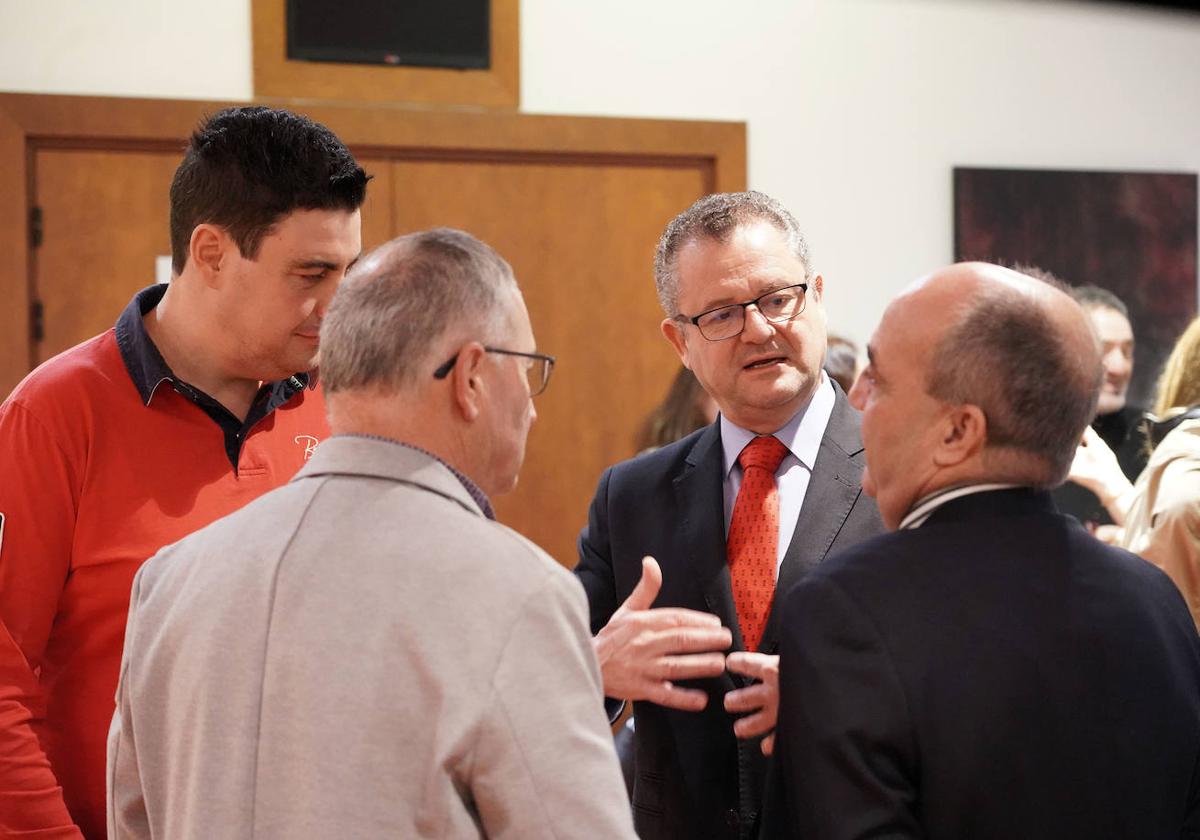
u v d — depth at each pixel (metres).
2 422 1.57
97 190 3.54
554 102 3.86
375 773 1.02
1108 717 1.16
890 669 1.15
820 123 4.06
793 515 1.69
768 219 1.70
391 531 1.08
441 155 3.82
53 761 1.57
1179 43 4.31
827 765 1.15
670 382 4.03
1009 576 1.18
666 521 1.74
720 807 1.62
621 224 3.97
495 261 1.19
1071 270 4.23
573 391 3.95
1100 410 4.11
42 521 1.54
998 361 1.20
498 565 1.07
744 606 1.65
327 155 1.55
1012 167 4.21
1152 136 4.32
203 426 1.65
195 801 1.07
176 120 3.54
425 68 3.76
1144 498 2.32
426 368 1.13
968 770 1.13
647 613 1.40
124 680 1.20
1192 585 2.20
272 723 1.06
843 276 4.09
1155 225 4.28
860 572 1.21
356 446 1.14
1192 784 1.22
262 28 3.60
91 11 3.50
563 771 1.03
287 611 1.07
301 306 1.58
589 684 1.09
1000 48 4.19
